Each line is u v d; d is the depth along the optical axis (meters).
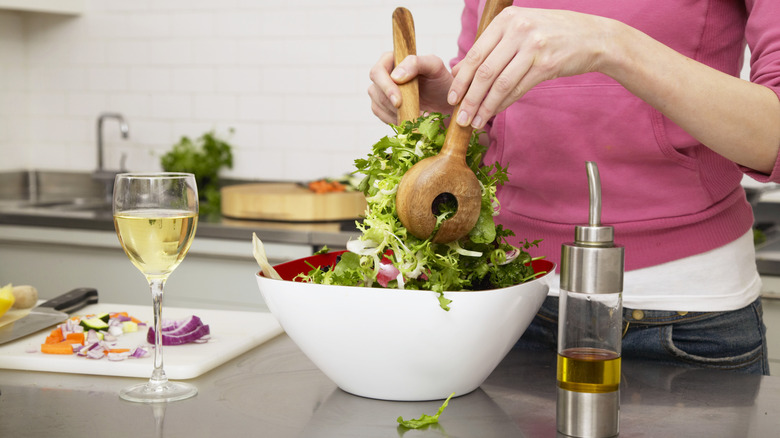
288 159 3.08
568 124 1.12
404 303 0.73
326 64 2.99
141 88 3.24
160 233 0.82
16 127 3.38
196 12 3.13
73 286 2.70
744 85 0.87
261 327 1.11
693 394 0.85
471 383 0.82
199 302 2.54
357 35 2.94
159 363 0.87
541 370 0.94
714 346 1.11
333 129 3.01
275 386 0.87
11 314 1.14
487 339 0.77
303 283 0.76
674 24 1.06
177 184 0.84
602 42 0.82
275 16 3.03
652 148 1.08
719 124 0.87
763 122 0.86
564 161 1.15
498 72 0.77
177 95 3.19
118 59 3.26
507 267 0.82
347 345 0.77
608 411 0.69
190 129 3.19
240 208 2.62
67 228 2.66
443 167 0.75
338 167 3.02
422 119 0.83
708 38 1.07
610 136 1.10
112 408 0.80
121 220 0.82
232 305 2.51
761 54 0.96
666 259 1.12
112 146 3.31
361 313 0.74
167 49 3.18
